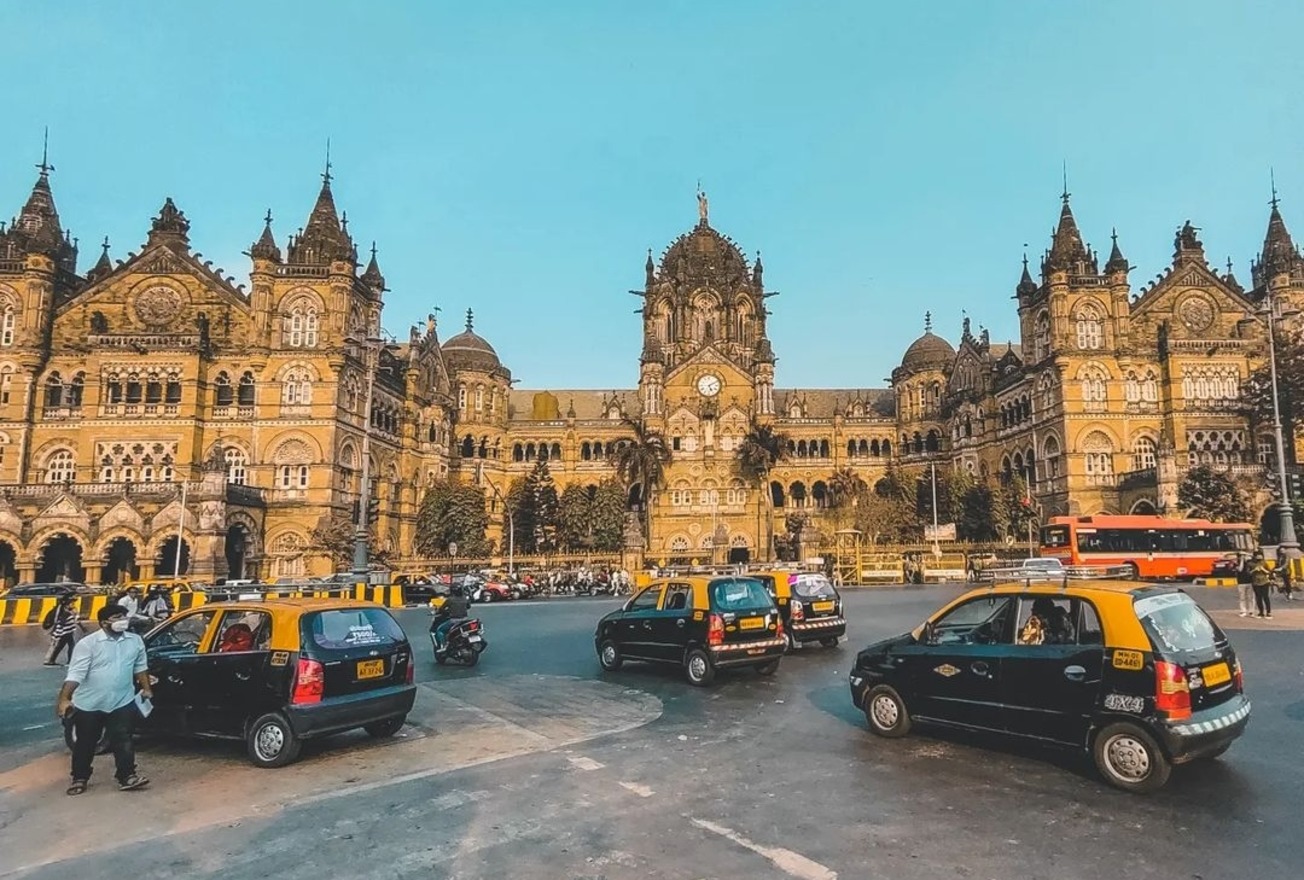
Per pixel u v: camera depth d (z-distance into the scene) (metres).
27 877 8.43
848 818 9.83
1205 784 10.94
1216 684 10.93
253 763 12.82
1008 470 80.50
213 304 70.00
